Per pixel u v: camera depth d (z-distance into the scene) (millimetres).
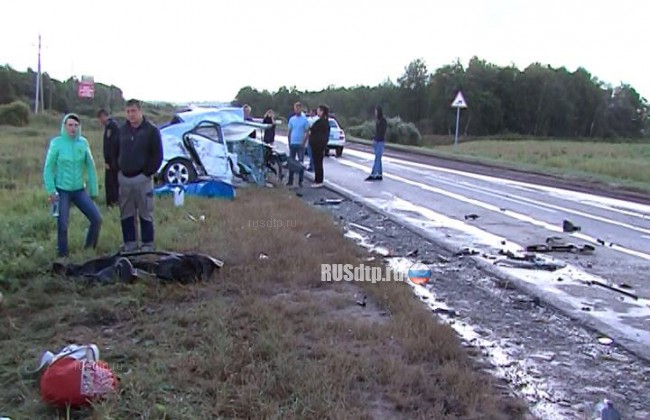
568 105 96750
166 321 5531
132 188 7898
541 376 4828
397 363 4703
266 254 7883
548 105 97000
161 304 6027
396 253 8844
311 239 9016
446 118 95062
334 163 24062
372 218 11672
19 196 12711
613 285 7520
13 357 4723
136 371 4465
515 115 97312
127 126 7914
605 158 33125
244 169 15633
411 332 5363
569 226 11117
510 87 97062
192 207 11234
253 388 4227
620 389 4672
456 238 10055
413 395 4273
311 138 15906
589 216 12891
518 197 15555
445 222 11539
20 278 6602
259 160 16000
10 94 76438
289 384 4301
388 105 97438
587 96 98500
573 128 98500
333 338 5215
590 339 5707
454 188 16906
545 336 5734
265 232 9016
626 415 4277
